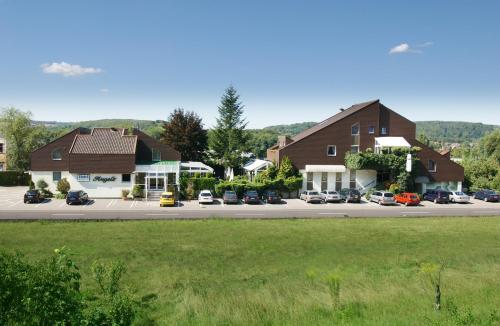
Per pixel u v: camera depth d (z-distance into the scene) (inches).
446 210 1729.8
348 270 860.0
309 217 1477.6
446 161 2218.3
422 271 789.2
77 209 1628.9
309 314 575.5
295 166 2126.0
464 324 502.3
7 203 1782.7
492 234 1245.1
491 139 4212.6
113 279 643.5
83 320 380.8
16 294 352.8
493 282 743.7
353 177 2165.4
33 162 2102.6
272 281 788.6
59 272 371.2
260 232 1223.5
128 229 1232.2
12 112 3147.1
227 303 629.6
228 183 1983.3
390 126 2234.3
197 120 2837.1
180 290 740.0
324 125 2295.8
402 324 515.5
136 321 568.4
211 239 1128.2
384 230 1278.3
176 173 2017.7
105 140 2098.9
